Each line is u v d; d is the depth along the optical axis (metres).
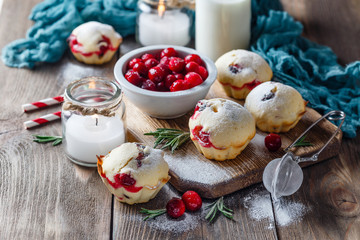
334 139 0.73
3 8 1.01
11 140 0.73
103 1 0.97
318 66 0.89
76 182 0.68
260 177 0.69
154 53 0.80
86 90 0.71
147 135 0.73
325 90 0.83
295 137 0.74
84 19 0.93
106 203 0.65
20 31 0.95
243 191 0.68
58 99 0.79
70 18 0.90
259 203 0.67
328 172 0.71
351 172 0.72
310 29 0.99
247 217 0.65
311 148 0.72
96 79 0.70
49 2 0.96
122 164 0.64
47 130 0.75
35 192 0.66
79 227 0.63
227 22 0.87
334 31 0.99
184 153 0.71
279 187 0.65
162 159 0.65
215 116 0.69
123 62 0.77
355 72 0.83
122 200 0.65
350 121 0.78
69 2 0.93
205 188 0.66
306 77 0.85
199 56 0.77
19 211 0.64
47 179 0.68
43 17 0.93
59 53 0.88
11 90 0.82
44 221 0.63
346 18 1.03
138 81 0.73
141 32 0.92
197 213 0.65
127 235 0.62
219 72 0.80
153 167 0.64
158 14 0.91
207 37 0.89
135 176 0.63
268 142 0.71
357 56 0.93
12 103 0.80
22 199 0.65
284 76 0.84
